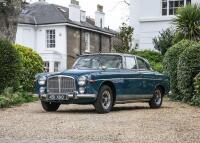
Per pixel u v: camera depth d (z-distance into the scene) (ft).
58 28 136.05
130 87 46.91
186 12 69.10
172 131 31.53
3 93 53.57
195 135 29.84
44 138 29.19
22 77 63.26
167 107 51.13
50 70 134.41
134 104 57.00
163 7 88.99
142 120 37.45
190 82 54.65
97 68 46.26
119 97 45.62
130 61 48.06
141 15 90.12
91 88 42.55
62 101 43.50
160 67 73.61
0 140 28.55
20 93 56.65
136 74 47.80
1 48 55.72
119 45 91.40
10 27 65.57
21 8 67.10
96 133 30.81
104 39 155.02
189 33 68.85
